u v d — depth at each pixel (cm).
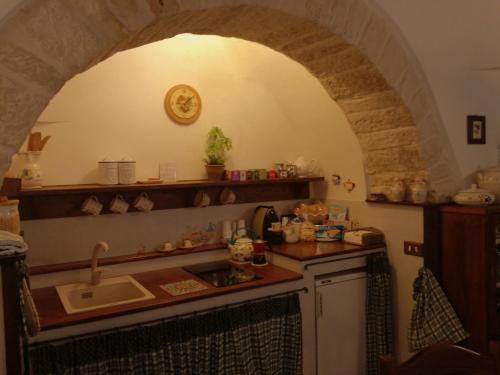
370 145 273
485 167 276
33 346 175
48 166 238
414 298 254
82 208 240
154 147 272
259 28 199
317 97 301
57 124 240
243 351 221
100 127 253
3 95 131
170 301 206
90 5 141
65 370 179
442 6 250
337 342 264
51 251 237
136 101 265
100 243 232
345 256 265
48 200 234
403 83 235
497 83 281
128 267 257
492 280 236
